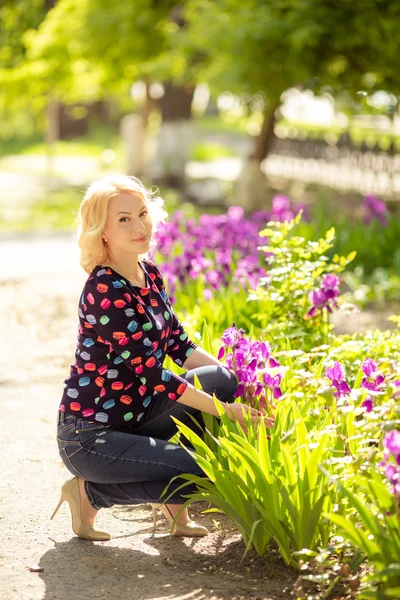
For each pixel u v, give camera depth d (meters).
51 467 4.77
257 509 3.42
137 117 20.89
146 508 4.25
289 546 3.58
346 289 9.41
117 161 27.31
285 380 4.13
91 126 37.28
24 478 4.60
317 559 3.19
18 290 9.87
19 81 18.48
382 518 3.25
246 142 34.84
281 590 3.29
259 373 3.61
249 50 12.57
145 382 3.54
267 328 5.34
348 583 3.20
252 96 13.79
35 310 8.91
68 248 12.63
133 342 3.49
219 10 13.99
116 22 15.92
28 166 25.86
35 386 6.37
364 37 12.96
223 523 4.01
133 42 16.14
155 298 3.75
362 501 3.42
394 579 2.85
